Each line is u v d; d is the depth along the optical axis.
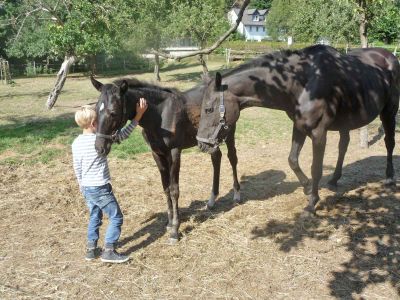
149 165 7.04
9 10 13.88
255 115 11.70
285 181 6.12
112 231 3.90
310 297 3.39
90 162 3.75
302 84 4.43
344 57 4.80
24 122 11.21
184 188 5.93
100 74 28.59
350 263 3.86
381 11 7.22
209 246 4.23
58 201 5.48
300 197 5.45
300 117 4.48
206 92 4.13
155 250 4.18
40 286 3.59
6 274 3.77
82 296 3.46
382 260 3.88
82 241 4.41
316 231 4.48
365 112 4.84
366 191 5.57
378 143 8.23
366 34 7.63
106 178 3.84
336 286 3.52
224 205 5.32
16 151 7.92
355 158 7.21
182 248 4.20
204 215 4.98
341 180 6.04
